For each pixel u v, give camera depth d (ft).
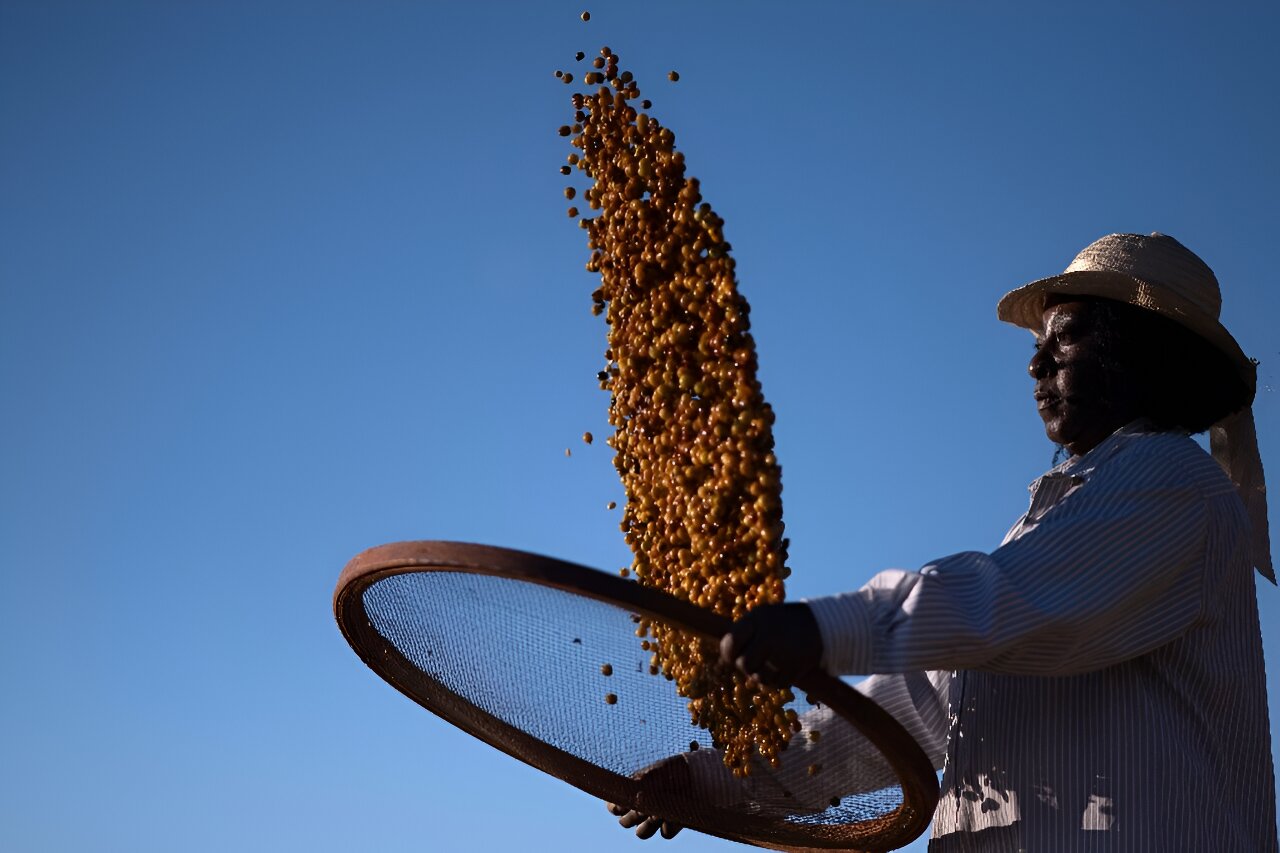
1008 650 8.94
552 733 11.03
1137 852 9.41
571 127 10.87
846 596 8.42
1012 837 9.95
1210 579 9.68
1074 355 10.93
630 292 10.41
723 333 9.58
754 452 9.38
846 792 10.18
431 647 10.44
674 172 10.04
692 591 9.84
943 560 8.84
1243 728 9.94
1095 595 9.01
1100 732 9.72
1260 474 11.78
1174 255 10.98
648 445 10.43
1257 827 9.91
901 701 11.64
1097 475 9.68
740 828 11.06
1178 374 10.84
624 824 11.77
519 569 8.27
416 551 8.75
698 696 9.89
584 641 9.80
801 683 8.23
